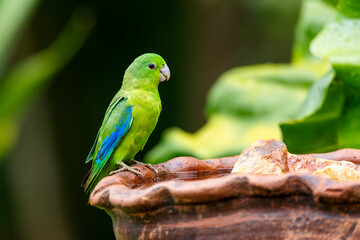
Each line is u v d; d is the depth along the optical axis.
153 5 18.08
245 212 4.07
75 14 17.58
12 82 13.18
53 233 18.78
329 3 9.38
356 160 5.46
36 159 18.38
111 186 4.62
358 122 7.22
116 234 4.67
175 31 18.70
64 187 18.86
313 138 7.48
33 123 18.06
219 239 4.11
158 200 4.17
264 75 10.40
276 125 9.84
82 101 18.47
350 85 7.00
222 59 19.02
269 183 3.94
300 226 4.00
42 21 17.36
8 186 18.33
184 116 18.97
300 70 10.20
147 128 6.58
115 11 17.89
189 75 19.16
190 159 5.65
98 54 18.23
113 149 6.38
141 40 18.47
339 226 3.94
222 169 5.67
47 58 13.73
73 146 18.72
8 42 12.75
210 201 4.07
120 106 6.43
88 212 19.11
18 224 18.56
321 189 3.86
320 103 7.10
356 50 7.03
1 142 13.38
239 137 9.91
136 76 6.58
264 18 18.66
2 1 12.61
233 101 10.32
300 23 9.57
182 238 4.19
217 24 18.97
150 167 5.55
